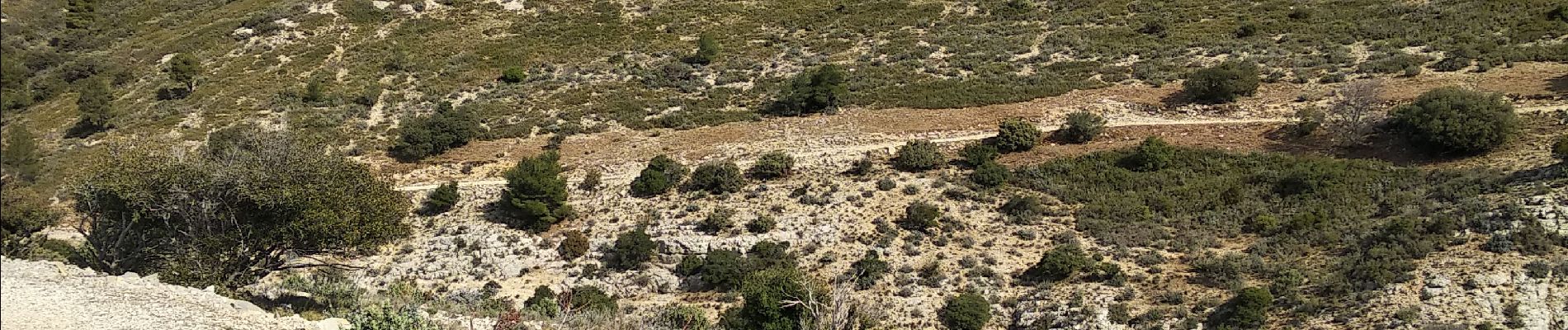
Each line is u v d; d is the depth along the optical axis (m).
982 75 59.12
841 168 46.00
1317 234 33.75
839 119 53.12
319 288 26.27
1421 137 40.16
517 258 39.44
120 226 28.81
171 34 79.75
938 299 33.28
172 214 27.25
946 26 71.75
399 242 41.69
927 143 46.66
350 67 67.94
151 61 72.31
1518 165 36.75
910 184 42.94
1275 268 31.38
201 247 26.33
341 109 60.00
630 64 66.88
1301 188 38.28
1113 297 31.30
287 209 26.44
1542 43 53.00
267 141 28.73
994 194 41.66
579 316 26.77
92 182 26.83
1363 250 31.41
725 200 43.09
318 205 25.98
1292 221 34.97
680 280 37.88
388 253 40.78
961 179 43.38
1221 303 29.59
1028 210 39.38
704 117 55.19
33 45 78.56
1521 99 44.62
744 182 44.41
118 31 83.44
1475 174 36.50
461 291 37.31
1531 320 24.53
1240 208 37.78
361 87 63.97
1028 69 60.12
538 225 41.97
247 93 63.47
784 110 55.03
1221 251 34.19
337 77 66.31
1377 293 27.64
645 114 56.75
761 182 45.09
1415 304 26.47
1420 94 47.00
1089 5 73.56
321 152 29.47
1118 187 41.22
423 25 76.44
